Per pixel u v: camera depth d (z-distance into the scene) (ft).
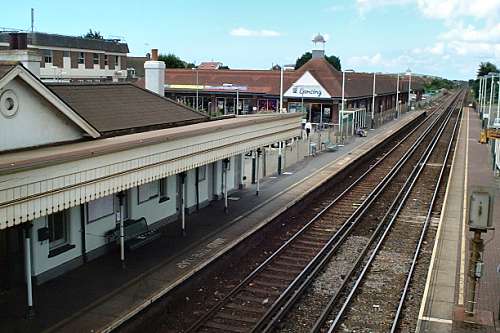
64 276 48.06
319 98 172.76
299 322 43.83
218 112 169.99
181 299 47.73
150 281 47.34
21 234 44.93
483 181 96.94
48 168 36.29
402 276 54.03
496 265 53.26
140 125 58.85
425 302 45.21
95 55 201.67
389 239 66.44
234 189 84.23
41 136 43.83
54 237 48.34
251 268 55.83
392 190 95.81
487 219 39.60
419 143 162.09
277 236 66.85
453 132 191.42
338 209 81.20
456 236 63.41
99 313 41.01
